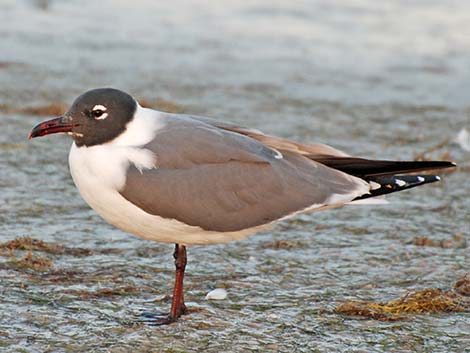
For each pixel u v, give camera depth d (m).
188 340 10.36
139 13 35.03
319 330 10.75
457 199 16.64
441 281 12.49
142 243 13.68
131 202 10.34
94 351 9.95
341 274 12.70
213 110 22.48
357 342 10.44
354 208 15.88
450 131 21.72
